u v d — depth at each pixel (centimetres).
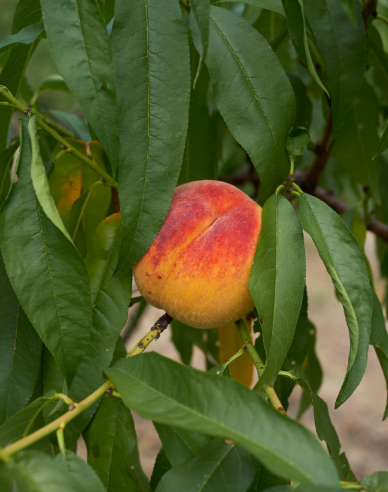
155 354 88
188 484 88
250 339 113
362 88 165
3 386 110
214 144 164
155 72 105
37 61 405
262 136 112
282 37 149
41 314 95
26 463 72
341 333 555
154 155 104
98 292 110
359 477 377
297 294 101
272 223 104
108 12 145
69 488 71
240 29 113
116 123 96
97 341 108
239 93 111
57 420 83
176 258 105
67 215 139
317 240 104
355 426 433
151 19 105
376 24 187
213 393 79
